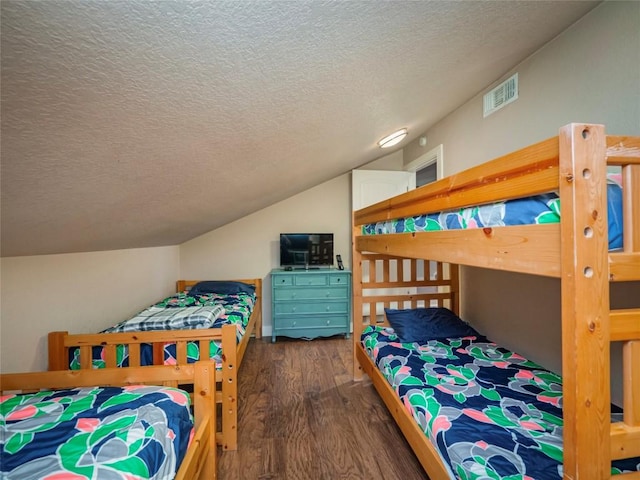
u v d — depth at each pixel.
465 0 0.91
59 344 1.50
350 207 3.89
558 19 1.38
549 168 0.68
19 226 1.07
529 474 0.88
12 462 0.73
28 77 0.52
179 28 0.56
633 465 0.89
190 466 0.97
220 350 1.72
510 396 1.36
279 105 1.05
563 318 0.65
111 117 0.71
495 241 0.87
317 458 1.57
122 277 2.34
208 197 1.87
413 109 1.91
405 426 1.42
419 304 3.19
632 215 0.65
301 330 3.44
